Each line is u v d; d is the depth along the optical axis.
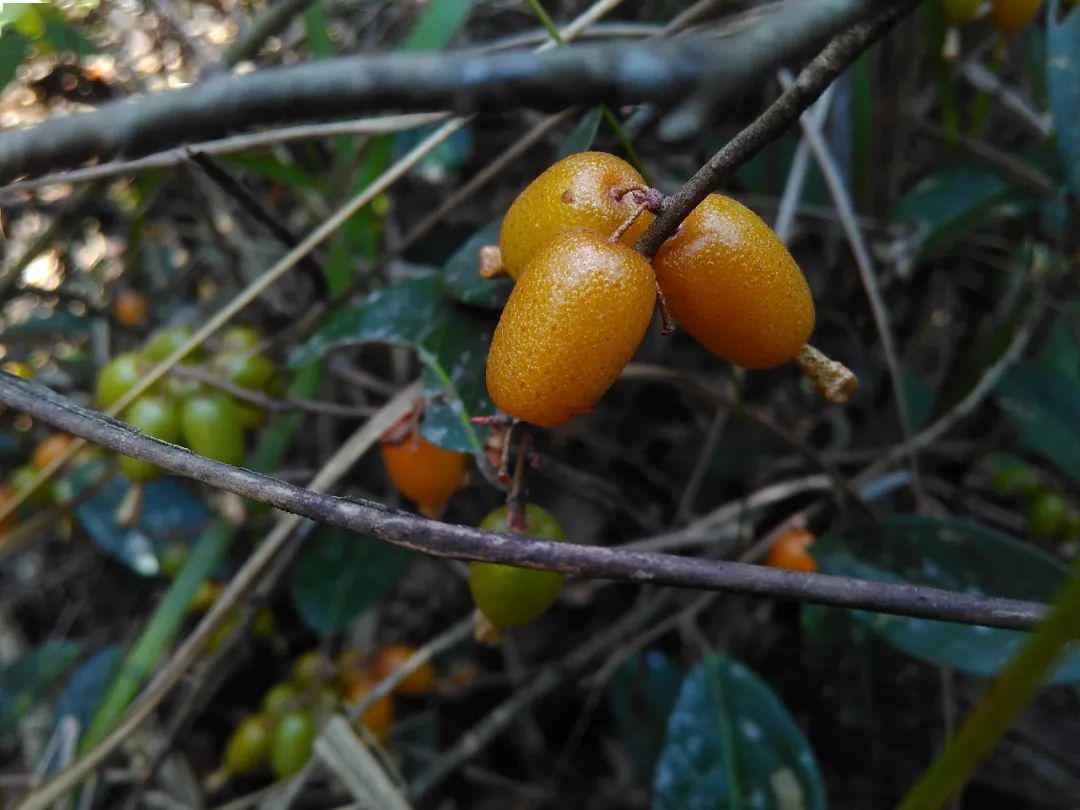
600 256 0.06
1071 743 0.15
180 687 0.16
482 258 0.09
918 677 0.12
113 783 0.15
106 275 0.18
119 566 0.18
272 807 0.13
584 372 0.06
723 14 0.16
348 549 0.14
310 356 0.10
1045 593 0.11
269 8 0.15
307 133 0.11
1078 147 0.10
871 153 0.15
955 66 0.15
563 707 0.17
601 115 0.10
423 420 0.10
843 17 0.05
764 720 0.12
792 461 0.16
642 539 0.15
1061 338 0.15
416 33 0.13
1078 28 0.10
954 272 0.17
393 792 0.11
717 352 0.07
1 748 0.16
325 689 0.14
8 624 0.17
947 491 0.16
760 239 0.07
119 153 0.07
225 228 0.18
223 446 0.12
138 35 0.16
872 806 0.13
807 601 0.07
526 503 0.09
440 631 0.17
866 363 0.16
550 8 0.18
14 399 0.08
